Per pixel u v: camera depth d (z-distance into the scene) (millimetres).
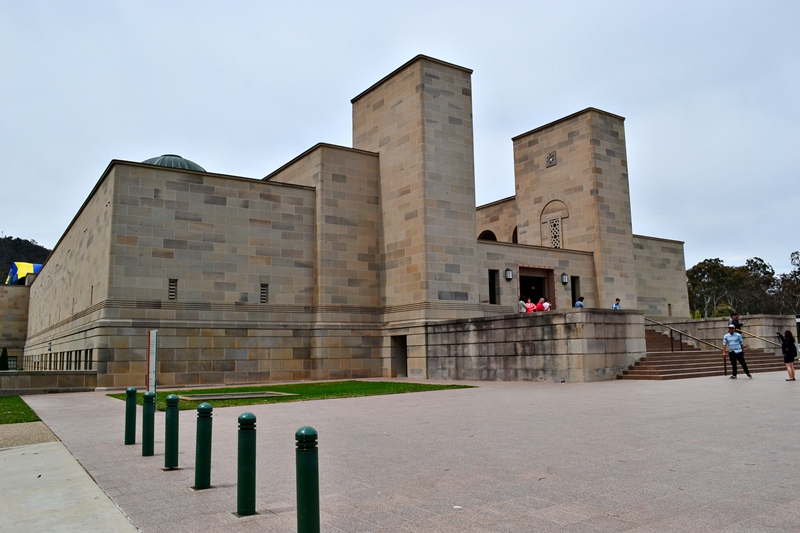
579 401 16266
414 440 10867
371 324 32219
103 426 13867
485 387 22172
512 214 46875
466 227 31812
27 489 8086
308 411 15695
